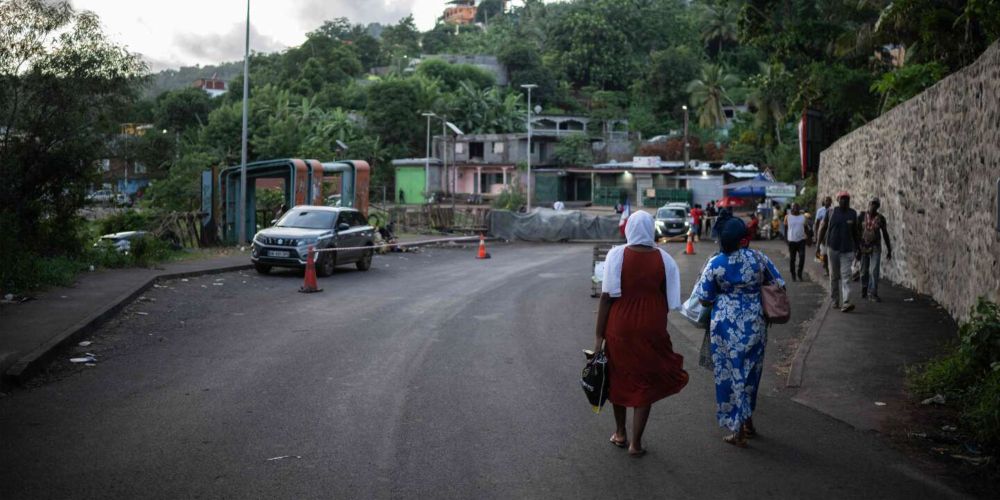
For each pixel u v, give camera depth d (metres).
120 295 13.16
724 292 6.34
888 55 33.78
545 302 15.10
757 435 6.54
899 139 16.19
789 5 31.88
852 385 7.98
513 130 84.38
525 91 98.12
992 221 9.69
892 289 15.12
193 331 11.17
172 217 25.53
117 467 5.56
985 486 5.41
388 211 41.91
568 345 10.57
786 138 67.69
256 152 71.62
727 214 6.41
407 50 136.38
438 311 13.68
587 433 6.56
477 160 73.62
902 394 7.64
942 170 12.88
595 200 66.12
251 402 7.37
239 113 74.69
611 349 5.99
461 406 7.34
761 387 8.21
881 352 9.38
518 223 39.78
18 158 16.11
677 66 90.75
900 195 16.05
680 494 5.21
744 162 67.44
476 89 91.31
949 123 12.47
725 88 86.50
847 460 5.92
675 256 27.14
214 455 5.85
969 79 11.32
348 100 94.19
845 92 31.52
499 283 18.66
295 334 11.11
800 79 33.72
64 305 11.90
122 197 25.80
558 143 72.50
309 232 19.69
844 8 32.91
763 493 5.25
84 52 16.62
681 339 11.38
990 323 7.52
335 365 9.07
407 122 81.69
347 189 30.81
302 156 69.31
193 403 7.31
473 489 5.26
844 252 12.32
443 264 24.66
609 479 5.48
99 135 17.52
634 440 5.96
